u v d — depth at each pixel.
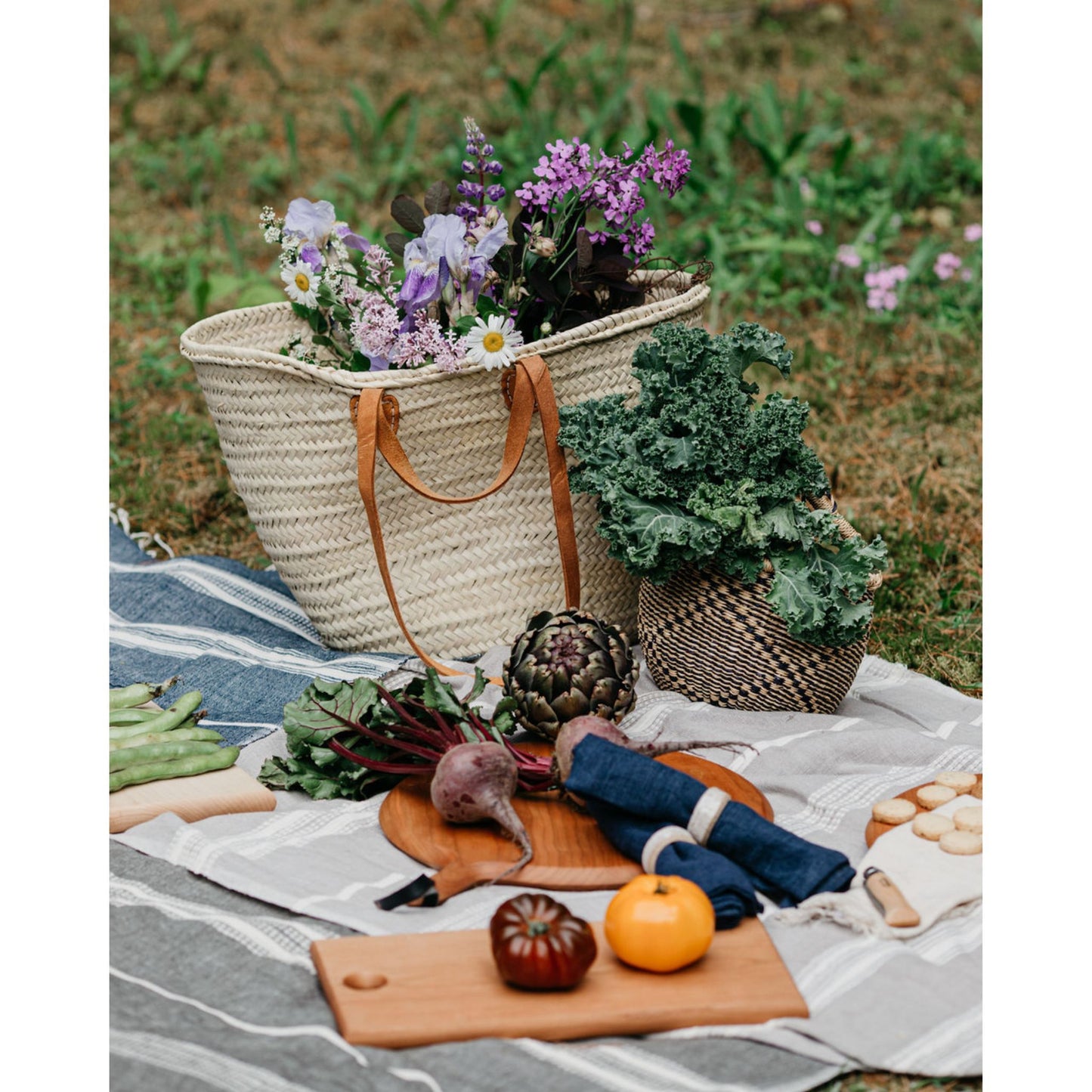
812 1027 1.64
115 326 4.83
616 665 2.32
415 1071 1.56
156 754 2.23
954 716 2.50
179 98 6.73
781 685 2.44
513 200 5.26
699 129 5.30
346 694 2.25
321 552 2.73
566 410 2.59
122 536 3.43
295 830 2.11
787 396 4.16
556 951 1.64
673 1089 1.56
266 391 2.63
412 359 2.56
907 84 6.76
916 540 3.31
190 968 1.78
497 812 2.00
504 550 2.73
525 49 7.20
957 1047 1.62
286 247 2.75
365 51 7.22
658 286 2.97
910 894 1.85
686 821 1.94
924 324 4.57
